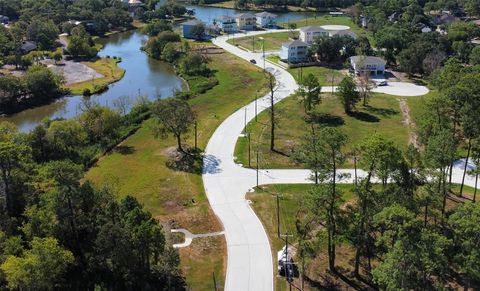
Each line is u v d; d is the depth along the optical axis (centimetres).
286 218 9356
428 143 9231
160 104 12144
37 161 11650
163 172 11388
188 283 7625
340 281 7588
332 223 7506
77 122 13112
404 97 16500
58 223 7781
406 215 5997
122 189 10619
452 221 6338
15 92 16900
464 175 9862
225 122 14300
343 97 14812
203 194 10375
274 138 13162
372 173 7544
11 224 7900
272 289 7475
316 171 7662
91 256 7700
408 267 5762
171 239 8744
